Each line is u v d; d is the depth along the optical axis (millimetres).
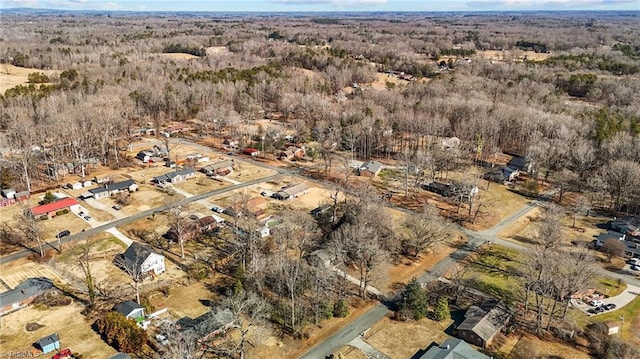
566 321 70250
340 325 69750
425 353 60719
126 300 73188
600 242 93438
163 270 82500
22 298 71500
